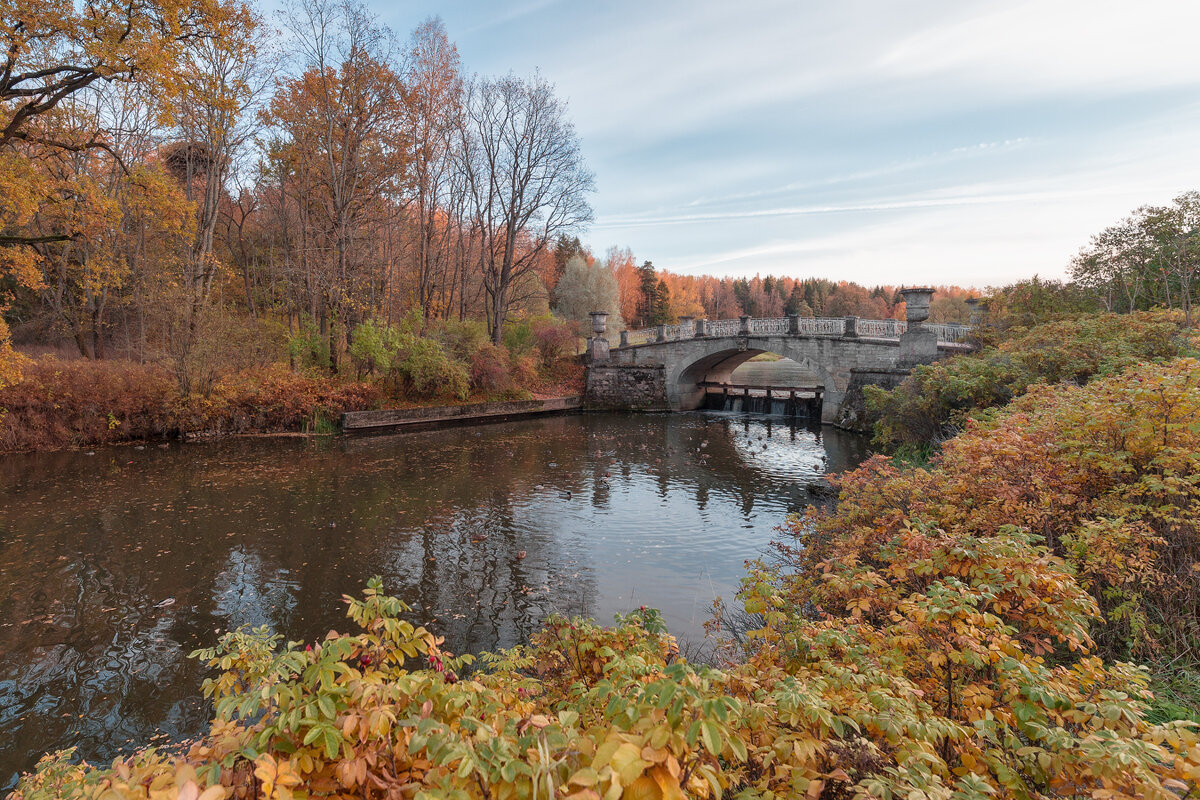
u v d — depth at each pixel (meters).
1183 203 16.70
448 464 16.58
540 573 9.04
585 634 3.30
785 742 1.91
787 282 115.62
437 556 9.64
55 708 5.70
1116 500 4.51
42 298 22.28
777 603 3.31
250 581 8.50
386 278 27.03
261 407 20.23
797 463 16.98
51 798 1.84
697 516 11.98
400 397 24.73
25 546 9.59
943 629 2.51
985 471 5.20
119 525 10.66
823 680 2.31
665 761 1.40
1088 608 2.63
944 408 13.49
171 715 5.64
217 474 14.60
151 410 18.25
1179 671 3.73
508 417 27.27
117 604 7.74
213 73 20.23
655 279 68.50
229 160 23.67
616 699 1.72
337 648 1.81
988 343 18.83
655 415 29.06
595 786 1.37
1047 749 2.17
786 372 53.59
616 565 9.37
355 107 23.62
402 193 28.25
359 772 1.50
